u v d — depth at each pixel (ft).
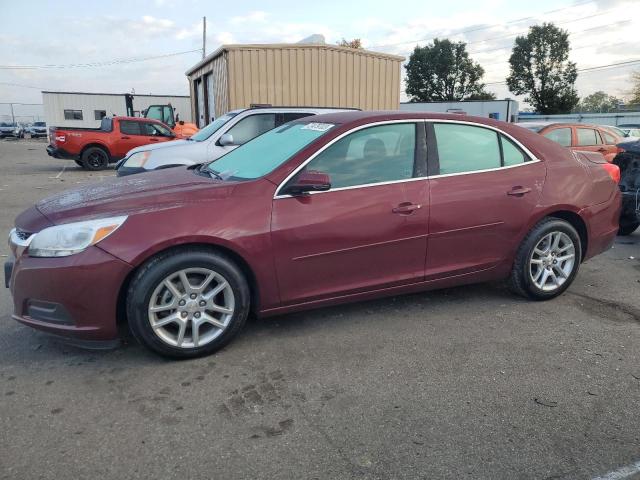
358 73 46.50
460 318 14.06
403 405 9.89
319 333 13.04
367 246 12.70
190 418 9.43
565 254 15.30
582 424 9.34
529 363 11.58
